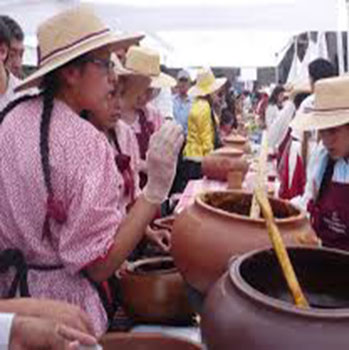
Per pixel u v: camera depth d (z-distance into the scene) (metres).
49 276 1.10
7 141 1.07
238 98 13.27
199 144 5.30
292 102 4.76
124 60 2.25
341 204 1.97
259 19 4.13
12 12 3.71
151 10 4.14
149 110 2.82
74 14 1.15
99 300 1.12
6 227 1.10
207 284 0.94
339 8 3.88
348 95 1.86
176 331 1.13
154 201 1.08
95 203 1.04
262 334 0.62
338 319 0.61
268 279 0.84
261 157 0.88
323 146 2.05
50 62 1.13
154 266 1.29
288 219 0.98
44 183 1.04
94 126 1.17
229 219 0.95
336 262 0.83
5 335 0.74
